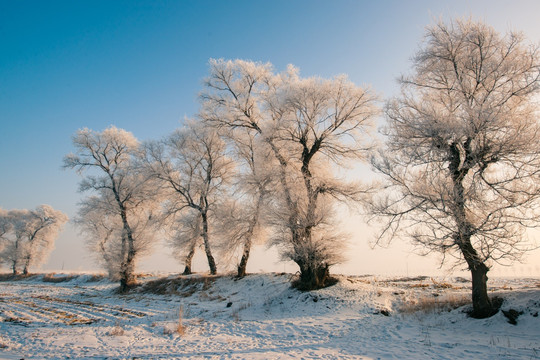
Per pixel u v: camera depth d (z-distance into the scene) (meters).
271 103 20.91
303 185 19.39
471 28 12.04
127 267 29.17
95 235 31.77
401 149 11.73
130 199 30.64
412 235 10.80
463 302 12.47
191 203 28.42
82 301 23.75
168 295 24.70
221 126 24.66
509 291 11.62
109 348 10.38
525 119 10.52
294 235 18.36
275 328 12.97
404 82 13.16
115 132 30.98
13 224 58.75
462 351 8.36
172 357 9.16
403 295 15.71
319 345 10.06
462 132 10.50
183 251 29.16
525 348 8.09
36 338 11.80
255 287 21.64
